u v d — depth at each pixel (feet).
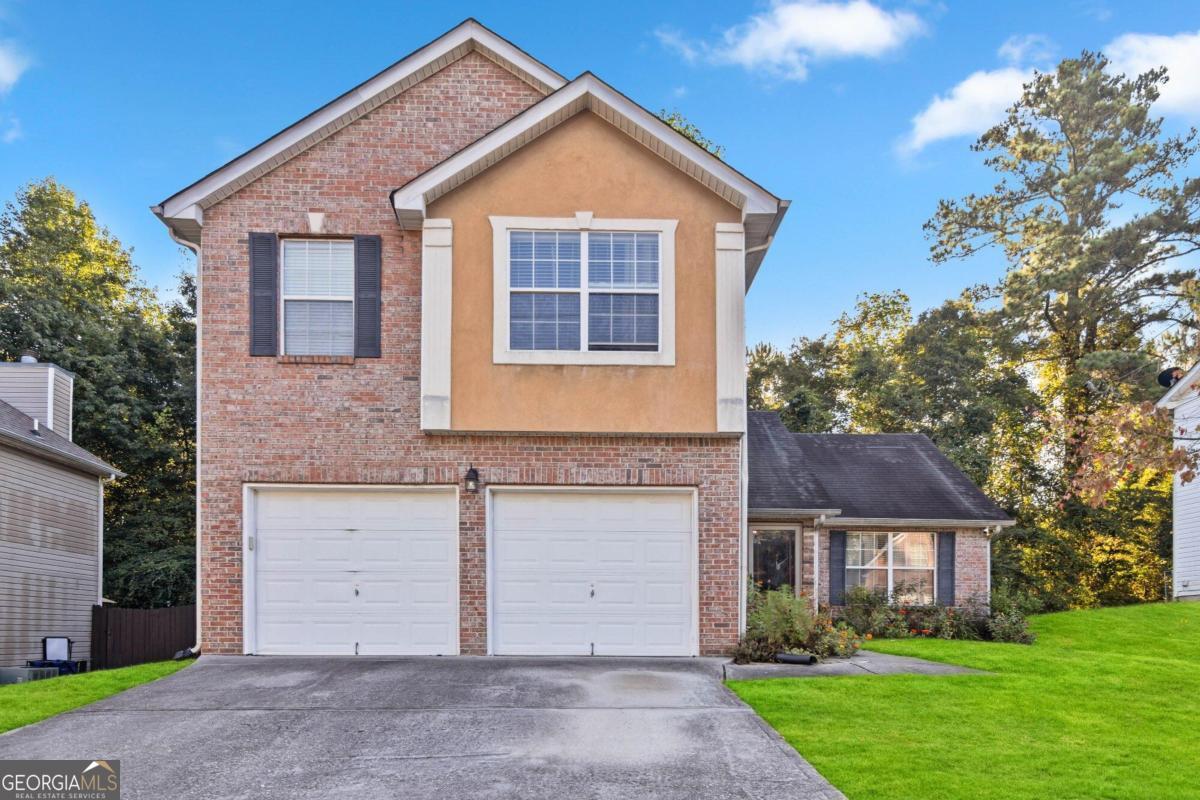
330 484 36.96
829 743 23.76
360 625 36.83
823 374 117.91
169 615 55.77
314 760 22.31
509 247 37.32
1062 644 52.65
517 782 20.61
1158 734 26.13
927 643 45.70
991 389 100.17
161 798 19.67
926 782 20.67
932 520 57.62
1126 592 97.50
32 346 84.48
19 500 52.13
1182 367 73.10
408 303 38.04
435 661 35.42
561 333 37.19
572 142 37.73
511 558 37.24
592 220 37.42
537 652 36.83
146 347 93.71
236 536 36.73
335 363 37.45
